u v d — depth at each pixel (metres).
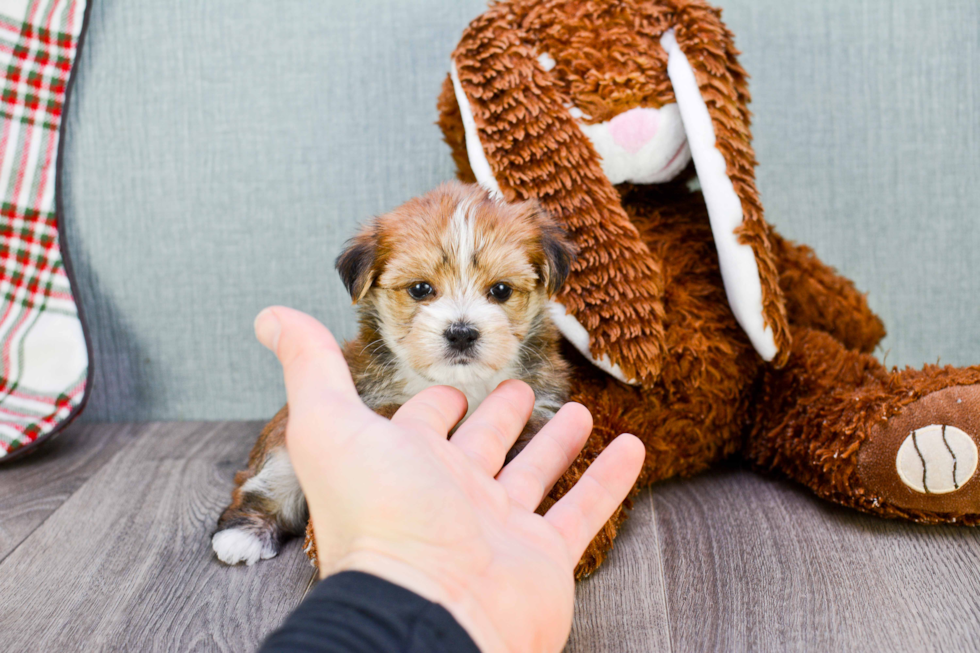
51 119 0.58
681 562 0.45
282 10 0.60
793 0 0.60
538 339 0.48
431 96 0.61
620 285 0.48
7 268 0.58
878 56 0.60
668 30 0.51
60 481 0.55
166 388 0.64
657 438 0.51
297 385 0.37
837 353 0.52
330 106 0.61
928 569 0.44
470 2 0.60
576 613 0.42
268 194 0.62
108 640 0.41
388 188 0.62
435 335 0.44
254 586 0.44
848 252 0.62
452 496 0.35
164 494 0.53
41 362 0.58
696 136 0.48
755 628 0.41
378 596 0.33
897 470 0.46
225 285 0.63
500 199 0.47
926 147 0.61
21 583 0.44
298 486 0.48
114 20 0.60
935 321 0.63
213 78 0.61
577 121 0.49
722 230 0.49
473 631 0.33
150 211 0.62
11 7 0.57
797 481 0.52
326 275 0.63
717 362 0.51
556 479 0.43
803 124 0.61
